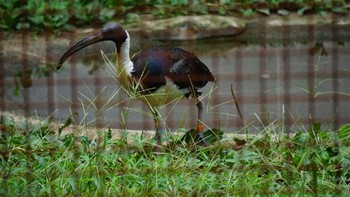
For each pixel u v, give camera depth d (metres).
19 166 10.28
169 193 9.41
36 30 19.47
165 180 9.72
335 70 16.69
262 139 10.87
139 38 19.47
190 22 19.72
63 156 10.42
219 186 9.74
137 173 10.07
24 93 15.59
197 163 10.30
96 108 12.00
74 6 20.64
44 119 12.97
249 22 20.22
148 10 20.44
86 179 9.65
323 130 12.19
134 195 9.36
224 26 19.80
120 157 10.47
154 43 19.45
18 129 12.12
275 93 15.20
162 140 11.23
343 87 15.43
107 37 11.88
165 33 19.55
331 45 19.41
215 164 10.28
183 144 10.88
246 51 18.97
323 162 10.37
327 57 18.11
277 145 10.80
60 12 19.89
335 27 20.23
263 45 19.44
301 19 20.38
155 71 11.56
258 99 14.78
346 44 19.56
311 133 11.18
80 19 20.00
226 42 19.72
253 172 10.12
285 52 18.62
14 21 19.58
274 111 14.07
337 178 10.01
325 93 14.27
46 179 9.81
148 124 13.10
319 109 14.09
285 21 20.30
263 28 20.00
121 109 12.30
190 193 9.48
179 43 19.53
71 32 19.50
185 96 11.91
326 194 9.54
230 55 18.64
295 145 10.81
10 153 10.62
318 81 15.91
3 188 9.51
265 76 16.64
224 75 16.64
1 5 20.45
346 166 10.15
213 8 20.52
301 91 15.24
